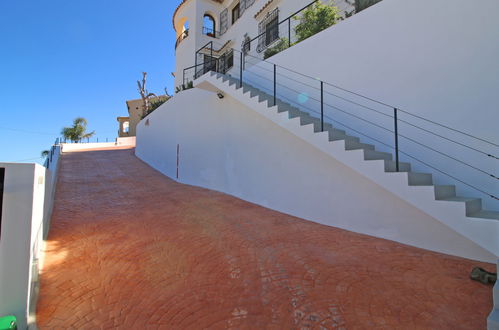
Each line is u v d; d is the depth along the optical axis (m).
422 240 3.72
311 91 6.24
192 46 14.70
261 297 2.62
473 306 2.34
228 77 8.00
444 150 4.06
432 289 2.64
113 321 2.30
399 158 4.59
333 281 2.87
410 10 4.50
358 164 4.00
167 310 2.44
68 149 17.31
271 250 3.72
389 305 2.42
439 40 4.14
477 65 3.75
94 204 5.98
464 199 3.34
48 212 4.80
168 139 10.72
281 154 5.92
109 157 14.02
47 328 2.20
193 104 9.21
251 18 12.40
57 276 2.99
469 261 3.22
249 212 5.75
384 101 4.84
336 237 4.23
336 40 5.71
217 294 2.69
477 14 3.76
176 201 6.49
